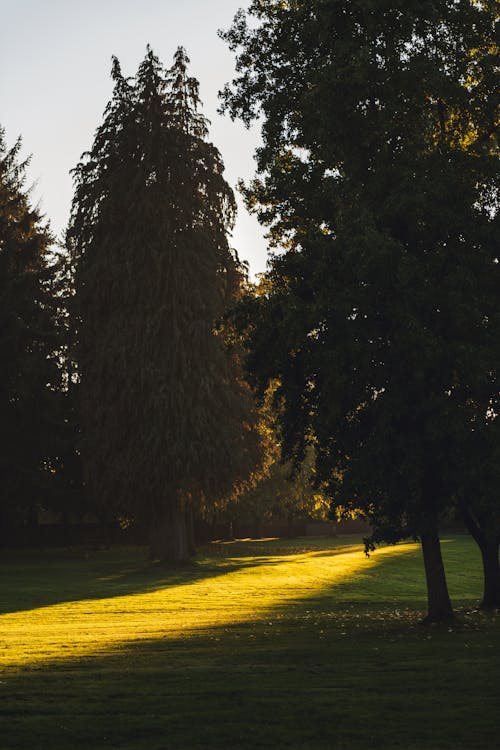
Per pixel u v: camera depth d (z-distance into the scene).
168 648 18.08
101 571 47.53
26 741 9.66
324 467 21.64
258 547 68.81
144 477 47.00
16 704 11.62
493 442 18.70
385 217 19.56
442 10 20.59
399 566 47.38
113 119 50.50
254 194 25.75
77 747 9.45
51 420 54.91
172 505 48.69
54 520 85.38
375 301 18.88
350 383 19.50
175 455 45.84
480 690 12.62
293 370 21.14
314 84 20.84
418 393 19.27
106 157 50.16
